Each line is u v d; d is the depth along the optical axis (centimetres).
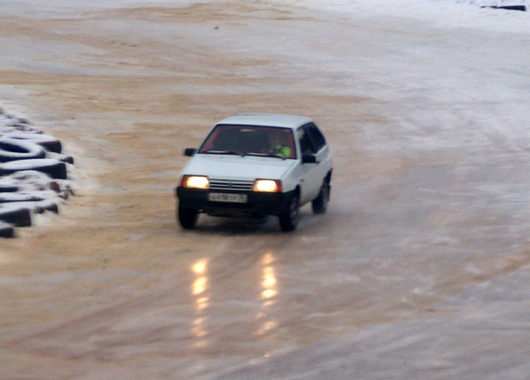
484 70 12888
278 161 4378
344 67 12900
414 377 2297
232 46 14162
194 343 2628
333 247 4034
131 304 3098
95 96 9706
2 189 5034
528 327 2756
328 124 9200
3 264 3694
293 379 2292
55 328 2817
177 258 3819
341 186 6112
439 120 9581
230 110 9612
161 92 10350
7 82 10006
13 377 2344
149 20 16112
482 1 19100
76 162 6588
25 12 16450
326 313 2953
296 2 18525
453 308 3011
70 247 4047
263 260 3769
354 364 2408
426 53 14125
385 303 3081
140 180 6181
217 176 4222
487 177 6500
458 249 3988
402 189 5953
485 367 2370
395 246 4066
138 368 2403
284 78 11962
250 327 2791
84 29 15050
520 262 3697
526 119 9669
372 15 17450
